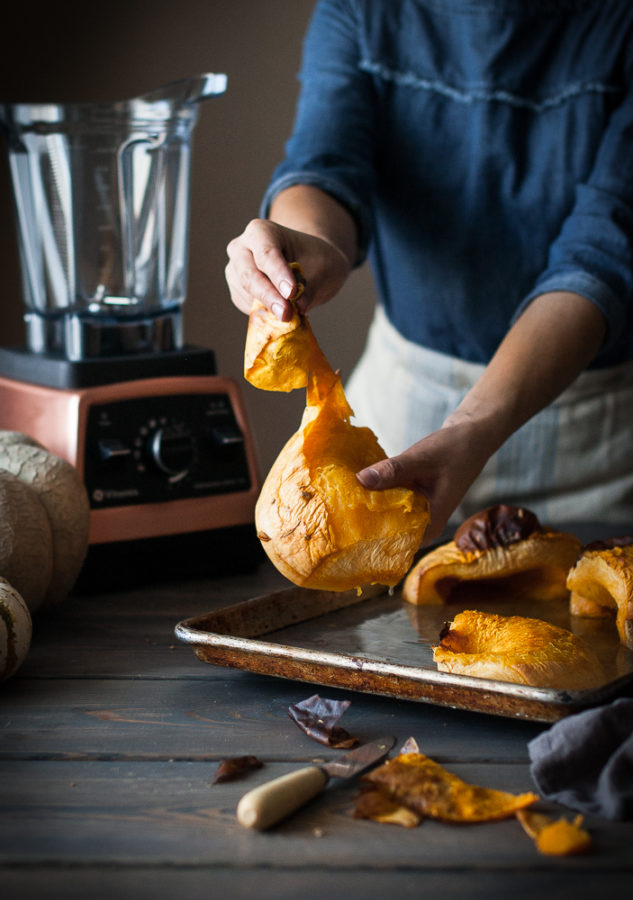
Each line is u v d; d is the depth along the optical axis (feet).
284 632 3.04
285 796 2.02
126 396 3.74
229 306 7.36
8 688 2.76
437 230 4.71
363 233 4.01
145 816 2.06
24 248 4.24
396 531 2.47
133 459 3.73
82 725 2.51
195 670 2.90
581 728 2.13
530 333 3.40
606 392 4.80
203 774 2.25
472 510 5.02
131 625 3.30
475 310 4.75
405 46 4.61
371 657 2.83
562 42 4.50
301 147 4.31
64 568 3.29
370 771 2.24
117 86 7.00
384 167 4.75
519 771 2.26
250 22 7.04
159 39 6.98
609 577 3.05
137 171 4.13
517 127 4.54
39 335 4.19
